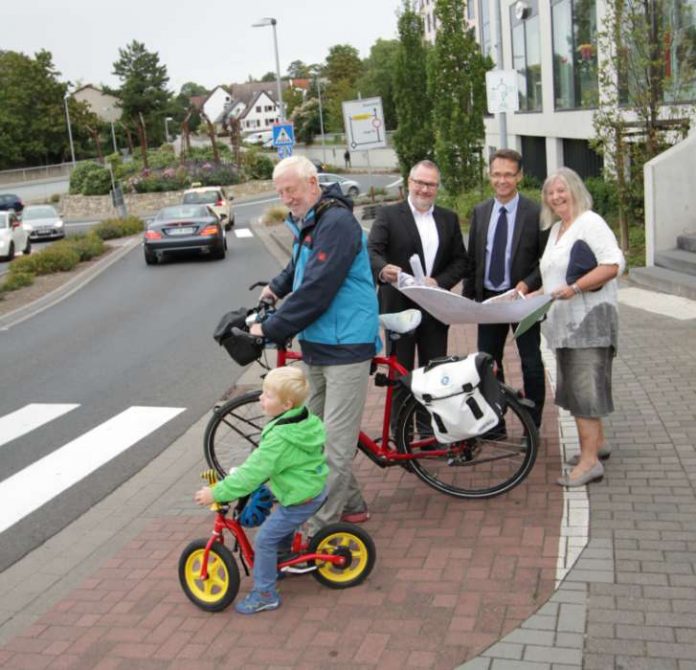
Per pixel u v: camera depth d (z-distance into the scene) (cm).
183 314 1420
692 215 1214
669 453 543
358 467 589
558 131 2511
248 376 940
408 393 505
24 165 9675
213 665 368
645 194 1228
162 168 5975
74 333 1316
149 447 720
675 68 1298
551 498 496
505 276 563
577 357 497
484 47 3606
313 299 437
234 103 15388
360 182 5859
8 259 2897
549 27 2503
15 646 402
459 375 470
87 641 400
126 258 2528
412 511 503
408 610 392
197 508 563
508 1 3034
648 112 1319
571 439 586
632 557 415
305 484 399
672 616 361
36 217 3903
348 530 420
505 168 547
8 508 606
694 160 1205
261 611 408
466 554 440
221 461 563
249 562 419
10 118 9362
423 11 6469
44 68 9712
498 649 353
